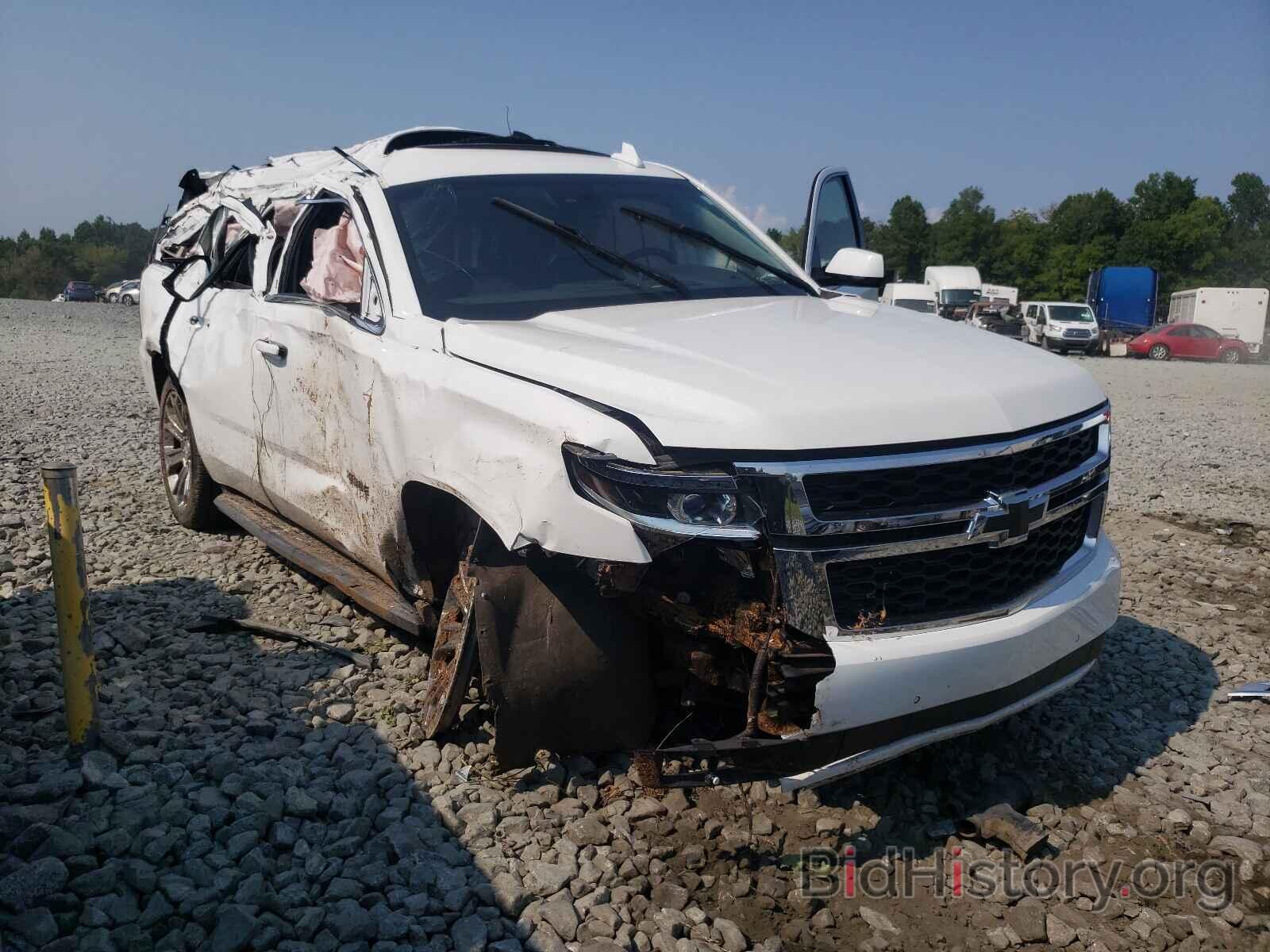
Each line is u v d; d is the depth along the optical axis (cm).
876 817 347
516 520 319
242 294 527
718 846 330
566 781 358
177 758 359
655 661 336
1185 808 359
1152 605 571
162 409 657
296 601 520
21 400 1259
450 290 404
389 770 356
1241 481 933
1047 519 341
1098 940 292
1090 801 364
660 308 404
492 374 348
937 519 312
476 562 338
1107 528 737
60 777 338
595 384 321
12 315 3550
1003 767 381
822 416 305
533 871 305
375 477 401
